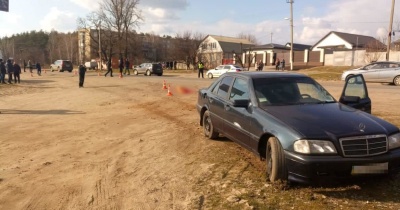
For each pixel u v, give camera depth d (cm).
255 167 567
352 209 405
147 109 1288
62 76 3834
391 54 4350
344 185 474
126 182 524
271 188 473
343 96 709
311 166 433
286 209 413
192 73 4681
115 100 1573
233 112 620
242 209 417
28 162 631
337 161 429
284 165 467
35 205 453
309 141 441
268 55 6306
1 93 1934
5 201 466
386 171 441
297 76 646
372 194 446
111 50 5991
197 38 6869
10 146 747
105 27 5916
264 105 561
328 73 3606
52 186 514
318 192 455
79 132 889
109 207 442
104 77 3459
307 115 502
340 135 441
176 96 1709
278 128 480
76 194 484
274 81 616
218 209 421
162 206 438
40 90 2114
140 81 2767
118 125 980
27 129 933
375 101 1337
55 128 944
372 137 444
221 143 732
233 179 517
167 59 8806
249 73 665
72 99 1636
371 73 2181
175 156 651
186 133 848
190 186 499
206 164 593
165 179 531
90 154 680
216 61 7138
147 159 638
